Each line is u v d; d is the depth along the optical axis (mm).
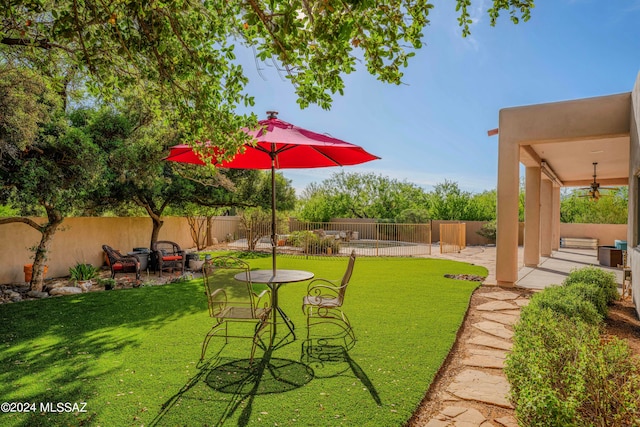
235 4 2510
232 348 4219
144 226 13031
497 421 2721
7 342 4430
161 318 5523
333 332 4812
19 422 2670
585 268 7211
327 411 2830
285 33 2104
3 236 8477
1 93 5047
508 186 8070
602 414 2029
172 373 3527
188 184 11383
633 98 6398
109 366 3693
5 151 5695
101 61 3139
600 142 8773
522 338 3053
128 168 8344
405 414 2783
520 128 7938
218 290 4117
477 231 21859
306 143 4055
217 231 20750
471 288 7809
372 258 13977
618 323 5309
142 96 4250
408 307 6133
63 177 6828
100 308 6168
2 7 2693
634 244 6379
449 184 29047
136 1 2594
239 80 3295
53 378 3410
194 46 3131
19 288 8047
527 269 10961
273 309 4801
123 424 2650
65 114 7523
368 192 28469
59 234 9766
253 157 5738
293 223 21266
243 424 2654
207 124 3516
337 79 2729
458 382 3402
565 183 16859
